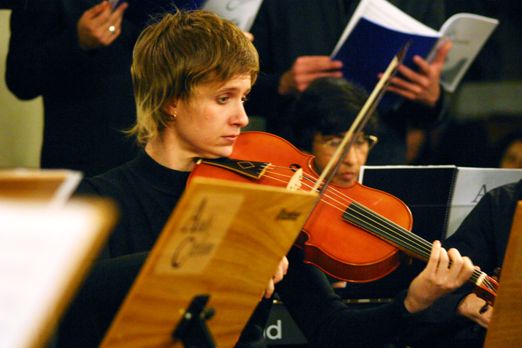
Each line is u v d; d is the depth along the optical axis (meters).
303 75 8.23
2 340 2.70
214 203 3.76
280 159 6.48
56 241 2.66
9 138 9.23
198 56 5.54
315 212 6.15
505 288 4.85
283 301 6.14
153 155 5.82
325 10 8.90
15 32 8.25
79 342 5.52
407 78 8.59
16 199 3.06
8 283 2.71
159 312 4.04
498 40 11.28
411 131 9.27
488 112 11.04
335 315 5.96
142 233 5.62
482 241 6.84
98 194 5.61
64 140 8.21
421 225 6.82
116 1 7.87
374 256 6.02
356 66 8.28
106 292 5.03
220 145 5.76
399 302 5.77
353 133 5.87
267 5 8.88
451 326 6.68
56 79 8.10
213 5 7.74
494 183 6.89
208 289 4.18
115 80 8.16
